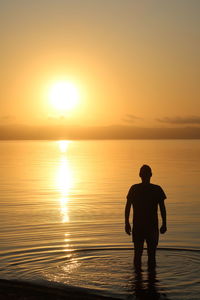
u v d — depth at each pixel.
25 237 11.22
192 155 68.12
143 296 6.62
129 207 8.55
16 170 38.03
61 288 6.91
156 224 8.33
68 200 18.89
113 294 6.70
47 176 31.89
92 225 12.97
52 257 9.02
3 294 6.48
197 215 14.69
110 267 8.20
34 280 7.37
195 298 6.57
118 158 59.50
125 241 10.67
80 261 8.68
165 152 83.31
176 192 21.31
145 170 8.48
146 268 8.12
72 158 61.50
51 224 13.14
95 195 20.58
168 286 7.09
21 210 16.08
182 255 9.11
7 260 8.79
